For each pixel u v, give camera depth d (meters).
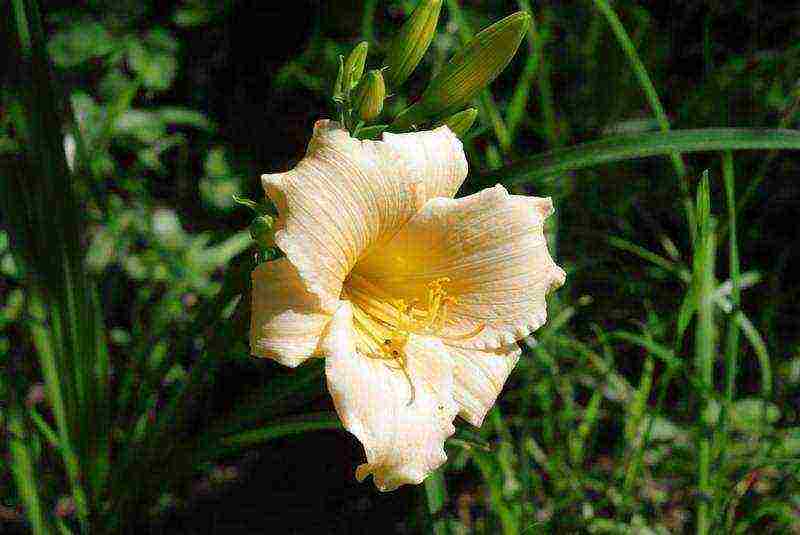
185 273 0.62
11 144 0.48
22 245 0.46
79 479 0.51
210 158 0.70
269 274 0.39
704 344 0.53
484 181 0.47
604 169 0.72
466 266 0.41
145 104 0.74
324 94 0.74
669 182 0.77
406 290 0.42
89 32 0.68
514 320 0.42
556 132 0.68
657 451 0.62
